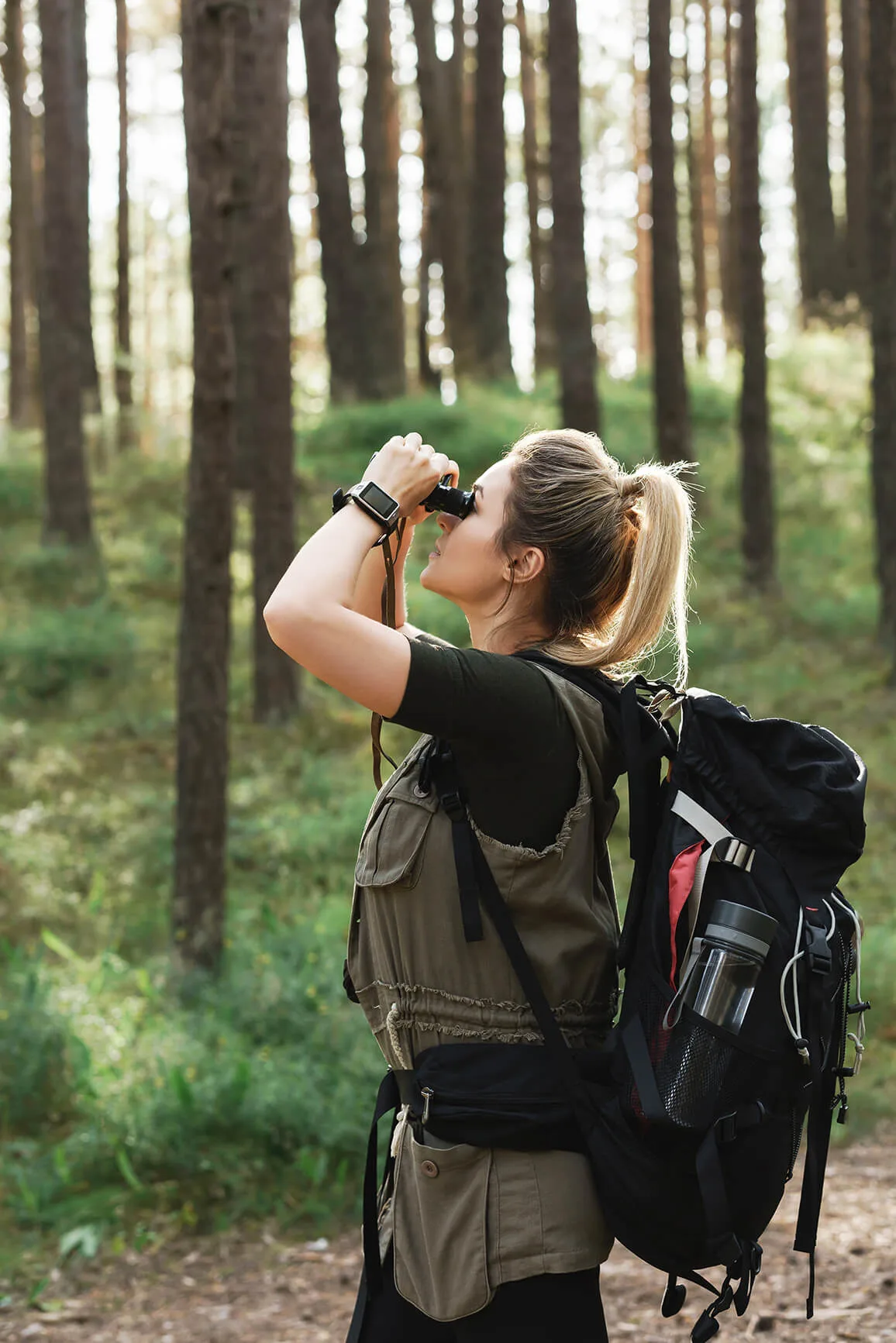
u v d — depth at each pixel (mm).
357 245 19672
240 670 10891
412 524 1929
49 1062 4938
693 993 1500
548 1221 1530
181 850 6047
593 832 1642
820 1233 4137
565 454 1763
